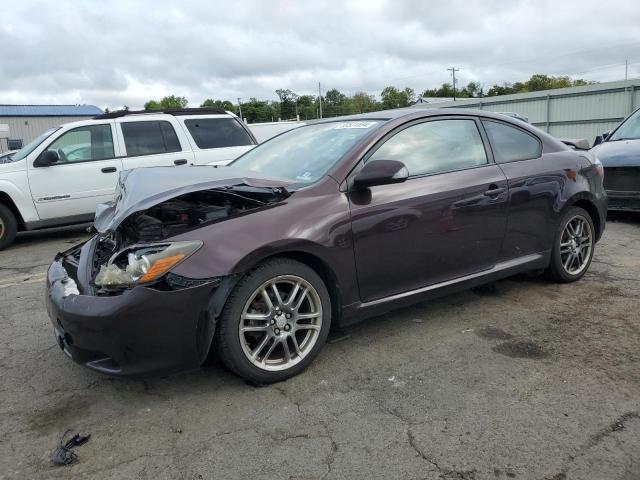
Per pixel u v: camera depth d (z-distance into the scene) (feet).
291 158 12.98
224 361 10.00
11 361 11.95
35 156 25.35
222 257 9.52
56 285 10.41
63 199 25.84
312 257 10.66
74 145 26.22
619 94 73.46
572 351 11.46
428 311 13.99
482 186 12.93
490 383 10.22
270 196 10.61
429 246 12.10
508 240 13.73
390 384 10.30
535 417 9.04
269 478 7.73
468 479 7.56
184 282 9.28
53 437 8.96
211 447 8.51
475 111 13.98
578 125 79.56
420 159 12.43
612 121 74.84
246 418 9.29
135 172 12.21
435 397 9.77
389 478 7.64
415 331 12.76
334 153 11.94
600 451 8.09
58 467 8.16
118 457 8.35
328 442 8.52
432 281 12.44
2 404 10.09
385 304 11.71
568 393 9.77
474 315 13.65
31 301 16.33
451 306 14.32
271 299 10.25
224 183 10.06
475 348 11.76
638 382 10.08
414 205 11.75
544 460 7.93
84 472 8.02
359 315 11.43
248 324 10.03
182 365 9.55
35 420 9.50
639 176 23.65
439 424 8.92
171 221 10.94
